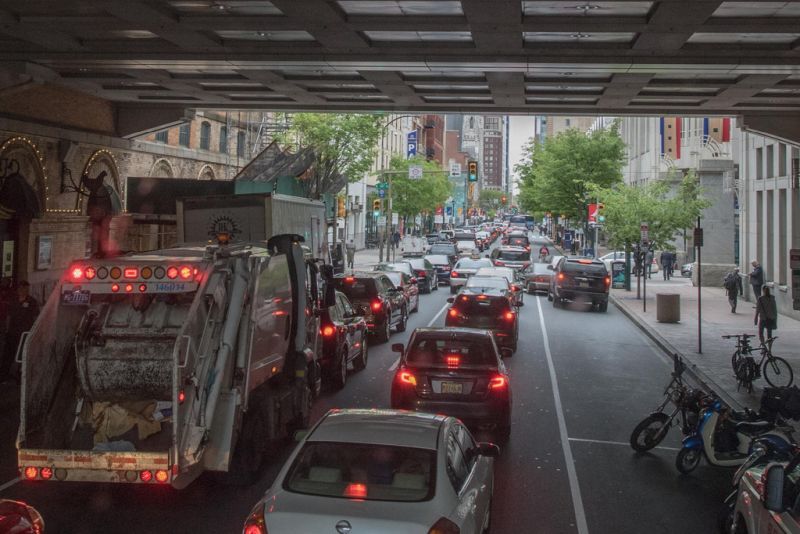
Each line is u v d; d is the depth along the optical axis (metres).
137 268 8.39
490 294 20.56
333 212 38.84
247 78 21.75
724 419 10.41
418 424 6.51
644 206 36.06
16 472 9.97
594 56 17.91
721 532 8.25
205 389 8.34
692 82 20.81
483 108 26.73
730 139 39.78
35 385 8.13
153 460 7.72
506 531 8.22
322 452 6.00
